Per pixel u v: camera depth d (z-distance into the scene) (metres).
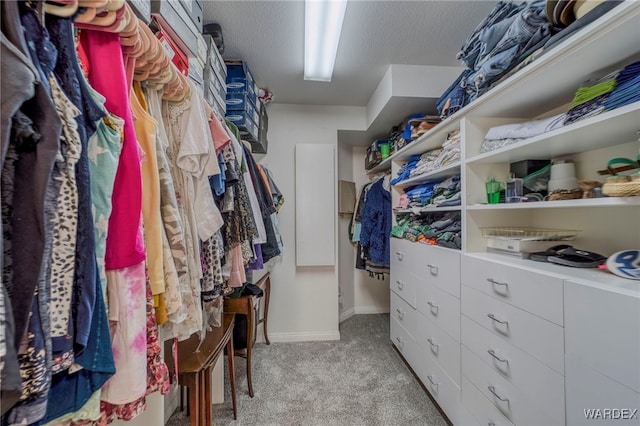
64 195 0.39
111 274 0.50
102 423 0.50
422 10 1.31
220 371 1.50
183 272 0.70
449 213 1.61
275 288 2.37
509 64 1.01
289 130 2.41
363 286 3.03
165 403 1.35
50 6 0.41
